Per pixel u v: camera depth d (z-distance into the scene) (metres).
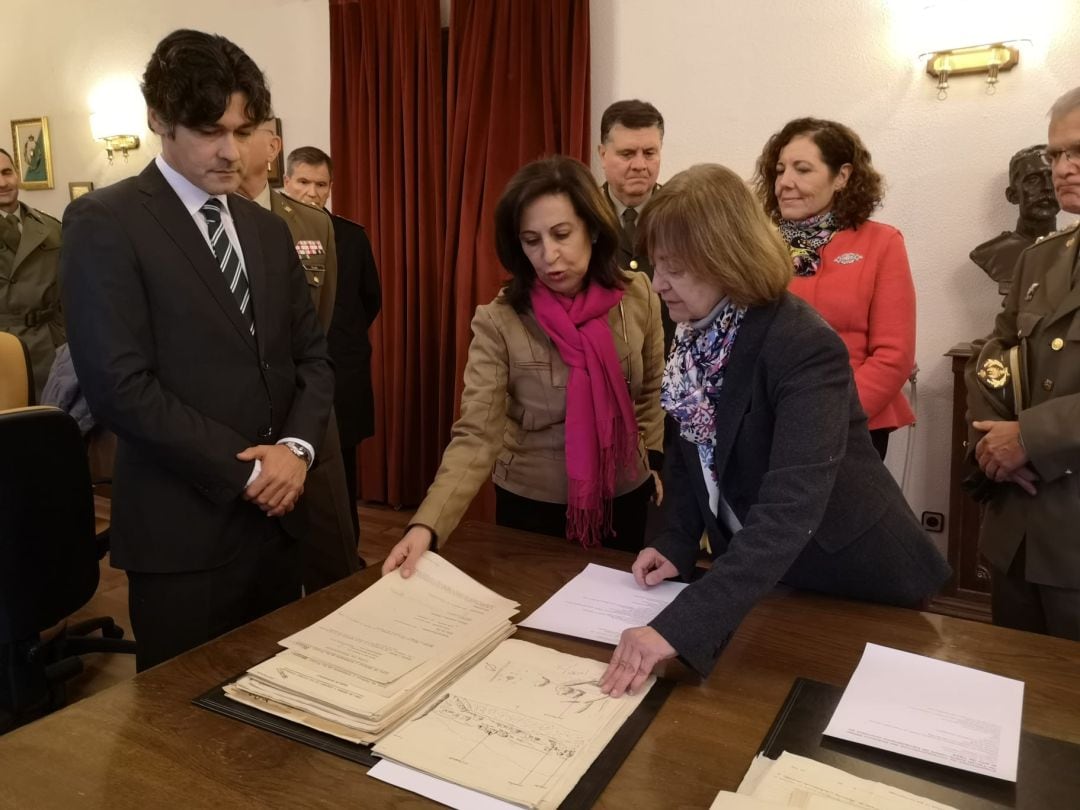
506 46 3.39
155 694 0.98
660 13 3.20
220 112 1.32
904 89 2.83
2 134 5.22
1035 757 0.84
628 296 1.72
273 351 1.53
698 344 1.12
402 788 0.81
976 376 1.69
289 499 1.48
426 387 3.82
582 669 1.01
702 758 0.84
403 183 3.75
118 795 0.79
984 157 2.75
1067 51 2.58
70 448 1.79
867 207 2.02
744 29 3.06
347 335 2.90
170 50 1.31
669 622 0.96
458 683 0.98
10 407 2.38
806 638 1.10
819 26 2.93
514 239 1.55
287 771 0.83
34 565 1.74
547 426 1.66
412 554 1.31
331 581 2.13
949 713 0.91
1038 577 1.53
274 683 0.96
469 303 3.58
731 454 1.11
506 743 0.86
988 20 2.61
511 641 1.09
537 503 1.71
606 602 1.21
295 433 1.53
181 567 1.43
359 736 0.88
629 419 1.62
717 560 1.03
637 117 2.33
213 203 1.48
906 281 1.99
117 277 1.33
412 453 3.90
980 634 1.10
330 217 2.74
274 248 1.58
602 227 1.52
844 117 2.94
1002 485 1.62
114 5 4.64
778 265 1.01
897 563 1.19
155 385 1.35
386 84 3.70
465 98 3.48
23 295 3.44
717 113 3.16
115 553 1.46
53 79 4.96
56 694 2.11
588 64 3.26
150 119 1.37
